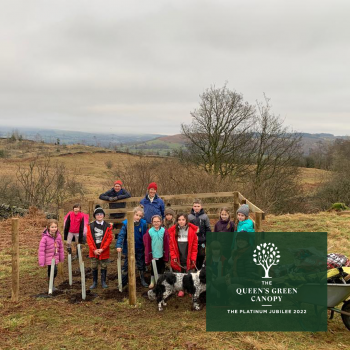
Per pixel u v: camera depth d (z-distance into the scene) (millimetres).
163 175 16609
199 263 7008
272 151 23578
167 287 5797
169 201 15203
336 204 17984
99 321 5395
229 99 23375
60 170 20203
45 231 6762
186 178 16688
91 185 27844
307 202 25125
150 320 5461
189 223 6480
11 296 6273
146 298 6363
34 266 8305
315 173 32156
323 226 12492
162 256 6758
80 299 6297
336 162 30250
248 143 23594
